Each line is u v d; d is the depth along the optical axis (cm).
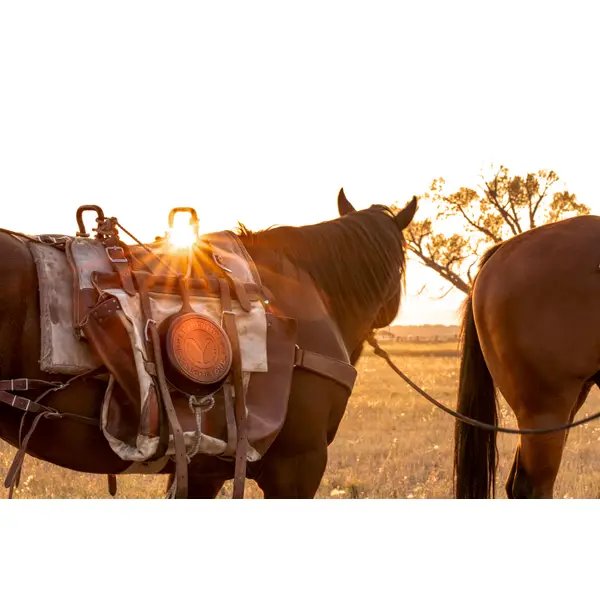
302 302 387
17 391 314
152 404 312
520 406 470
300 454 371
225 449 329
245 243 392
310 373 370
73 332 317
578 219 486
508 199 3656
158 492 597
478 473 493
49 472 648
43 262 322
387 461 756
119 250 338
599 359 462
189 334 326
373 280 416
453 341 5288
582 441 908
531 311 462
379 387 1709
